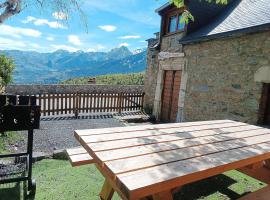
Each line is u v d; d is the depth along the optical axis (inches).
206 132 124.8
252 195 97.2
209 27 299.9
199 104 292.4
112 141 94.7
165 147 91.8
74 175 149.5
